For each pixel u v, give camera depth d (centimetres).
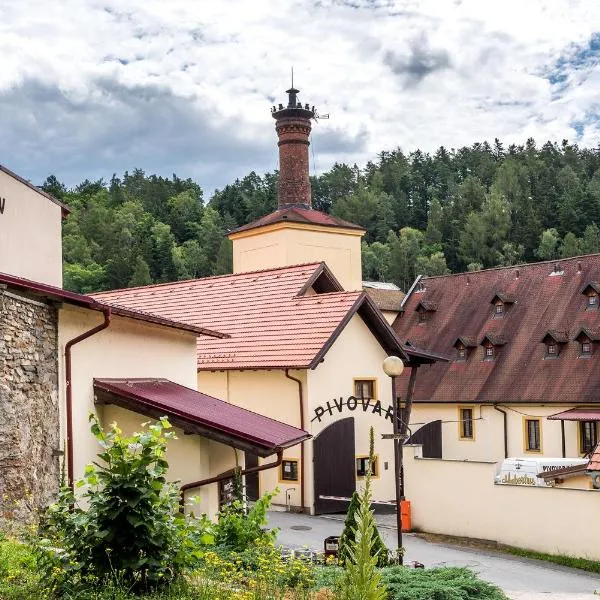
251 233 4319
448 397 3875
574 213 10944
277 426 1705
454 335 4197
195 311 3061
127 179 17188
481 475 2227
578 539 2020
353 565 554
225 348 2767
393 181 15100
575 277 4025
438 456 3900
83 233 12794
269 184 15712
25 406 1252
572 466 2397
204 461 1566
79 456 1449
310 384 2553
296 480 2547
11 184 1473
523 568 1942
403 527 2362
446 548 2159
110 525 864
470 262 11038
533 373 3694
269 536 1321
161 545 873
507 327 4028
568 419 3284
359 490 2633
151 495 873
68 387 1416
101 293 3506
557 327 3812
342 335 2673
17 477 1198
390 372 1630
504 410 3678
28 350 1277
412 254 11338
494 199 11631
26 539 972
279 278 3017
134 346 1684
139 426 1537
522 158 14925
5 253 1443
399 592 1047
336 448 2586
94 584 848
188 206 14288
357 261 4359
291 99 4491
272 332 2731
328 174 15788
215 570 1037
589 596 1594
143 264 10056
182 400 1647
